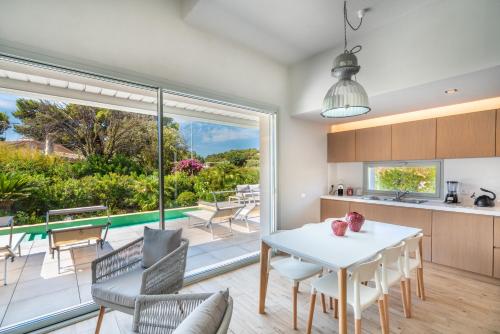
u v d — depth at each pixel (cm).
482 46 206
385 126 378
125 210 374
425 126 336
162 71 251
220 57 297
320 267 217
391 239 208
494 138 279
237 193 482
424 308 223
